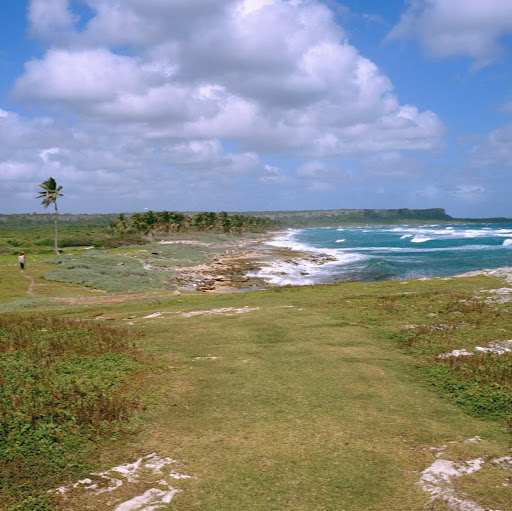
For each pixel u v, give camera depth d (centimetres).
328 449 880
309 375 1296
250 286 5578
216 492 738
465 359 1422
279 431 955
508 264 6788
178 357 1486
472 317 1992
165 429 962
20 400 1015
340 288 3262
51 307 3112
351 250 10750
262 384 1225
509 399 1120
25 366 1266
